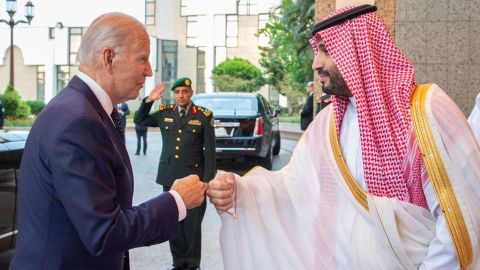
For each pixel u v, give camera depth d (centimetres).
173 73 5116
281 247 232
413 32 638
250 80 4019
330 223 213
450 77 634
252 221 232
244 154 1025
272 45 3488
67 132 161
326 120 229
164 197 182
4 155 431
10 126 2638
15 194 443
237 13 5072
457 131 182
